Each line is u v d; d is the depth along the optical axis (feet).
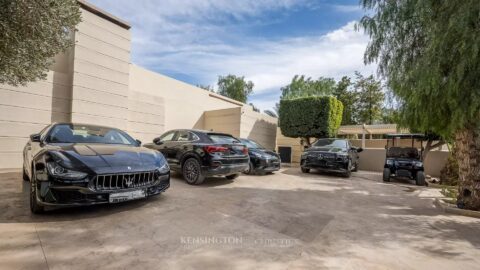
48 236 9.31
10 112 23.80
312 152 34.14
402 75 20.26
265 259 8.48
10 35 11.89
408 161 30.86
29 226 10.16
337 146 35.32
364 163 49.47
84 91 28.04
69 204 10.57
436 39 16.15
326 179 30.37
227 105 58.08
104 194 11.28
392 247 10.18
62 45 15.25
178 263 7.85
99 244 8.90
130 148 14.66
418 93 17.94
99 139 15.70
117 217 11.76
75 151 12.05
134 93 34.53
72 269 7.18
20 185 16.85
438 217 15.28
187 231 10.55
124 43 32.14
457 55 15.57
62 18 14.07
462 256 9.57
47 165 10.83
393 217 14.84
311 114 47.21
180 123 45.73
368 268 8.24
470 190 17.20
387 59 21.65
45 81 25.88
